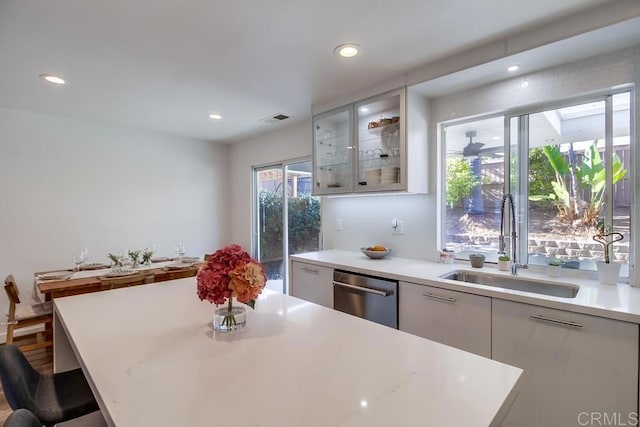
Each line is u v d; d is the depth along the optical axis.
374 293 2.42
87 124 3.77
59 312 1.57
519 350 1.75
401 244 3.01
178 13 1.69
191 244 4.66
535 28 1.87
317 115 3.20
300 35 1.93
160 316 1.49
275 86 2.72
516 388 0.91
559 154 2.22
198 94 2.89
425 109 2.73
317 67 2.37
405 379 0.93
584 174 2.12
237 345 1.17
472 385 0.90
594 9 1.68
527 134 2.37
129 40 1.96
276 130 4.25
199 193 4.75
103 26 1.80
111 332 1.30
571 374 1.58
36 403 1.25
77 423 1.68
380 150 2.80
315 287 2.92
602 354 1.50
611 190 2.01
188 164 4.64
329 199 3.66
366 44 2.04
